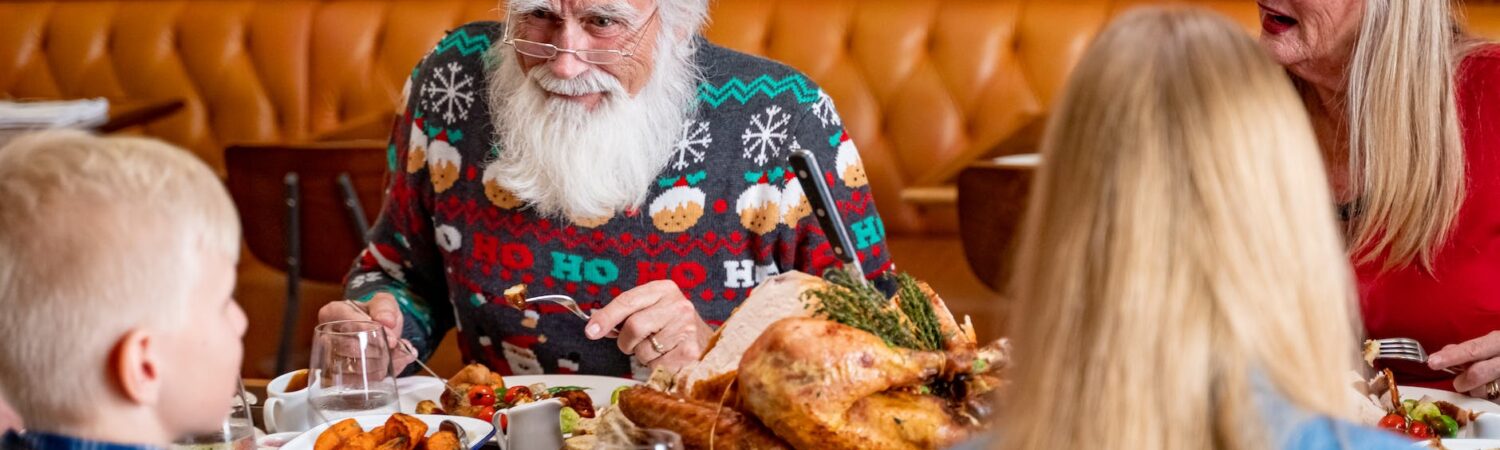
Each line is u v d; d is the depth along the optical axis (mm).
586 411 1724
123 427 1180
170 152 1211
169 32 5086
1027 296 939
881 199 4629
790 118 2250
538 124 2158
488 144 2264
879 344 1309
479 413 1756
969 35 4555
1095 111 925
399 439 1532
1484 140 2084
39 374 1153
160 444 1208
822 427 1287
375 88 4906
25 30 5164
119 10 5141
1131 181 898
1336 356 913
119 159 1171
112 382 1160
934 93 4570
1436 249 2111
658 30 2188
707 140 2242
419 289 2402
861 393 1293
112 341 1150
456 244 2291
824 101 2287
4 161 1176
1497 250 2100
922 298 1418
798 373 1291
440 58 2334
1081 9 4520
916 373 1307
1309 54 2105
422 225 2350
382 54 4914
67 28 5145
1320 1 2064
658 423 1412
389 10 4949
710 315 2260
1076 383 900
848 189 2281
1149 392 885
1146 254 888
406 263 2385
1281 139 910
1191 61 921
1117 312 888
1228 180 890
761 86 2264
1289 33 2121
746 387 1316
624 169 2170
